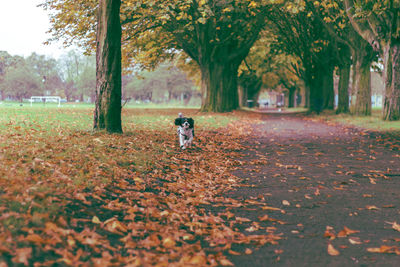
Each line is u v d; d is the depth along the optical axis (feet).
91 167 22.30
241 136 53.31
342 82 105.09
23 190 15.17
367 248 13.82
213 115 91.56
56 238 12.02
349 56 104.53
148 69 113.60
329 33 91.15
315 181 25.75
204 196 21.27
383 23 68.39
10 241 11.00
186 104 323.98
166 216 16.98
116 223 14.47
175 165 29.27
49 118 54.60
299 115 120.16
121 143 33.42
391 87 71.97
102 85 39.88
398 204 19.98
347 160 34.17
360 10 55.77
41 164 20.48
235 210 19.03
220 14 82.79
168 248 13.28
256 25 94.99
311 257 13.03
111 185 20.42
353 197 21.49
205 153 36.91
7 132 33.01
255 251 13.57
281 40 108.88
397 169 29.45
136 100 395.55
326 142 47.70
